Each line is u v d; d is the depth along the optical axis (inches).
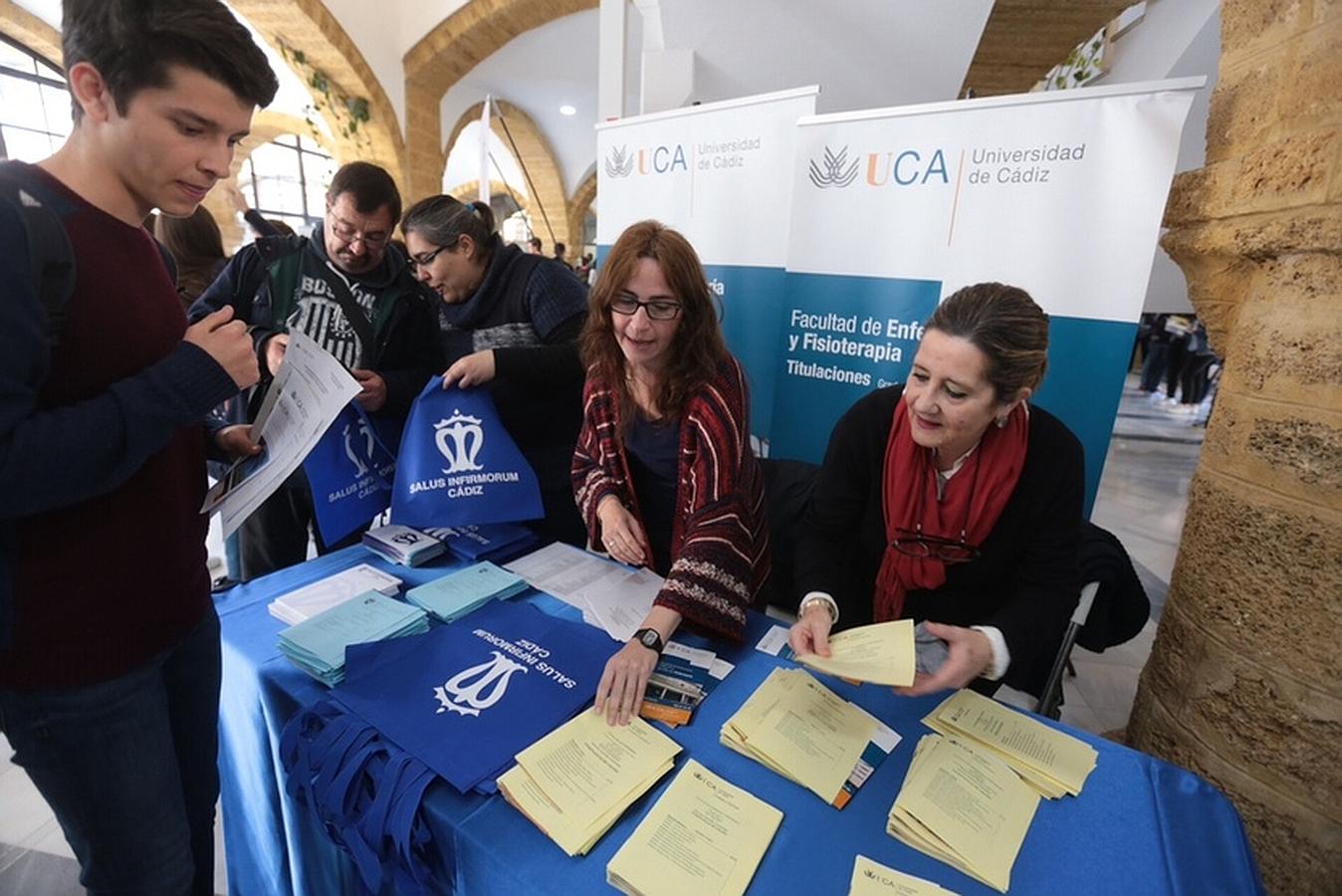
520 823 26.3
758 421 87.4
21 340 21.6
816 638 33.9
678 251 40.2
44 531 25.4
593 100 296.7
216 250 80.6
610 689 32.8
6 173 22.7
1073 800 29.0
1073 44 137.5
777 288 82.5
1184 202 51.1
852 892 24.0
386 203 59.2
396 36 205.5
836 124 70.2
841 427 47.0
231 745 39.9
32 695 26.8
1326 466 39.6
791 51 124.7
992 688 48.2
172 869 31.8
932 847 25.9
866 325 73.2
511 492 50.6
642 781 28.3
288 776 31.5
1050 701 55.6
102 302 25.0
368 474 52.7
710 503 40.2
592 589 44.6
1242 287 47.3
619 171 90.6
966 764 30.3
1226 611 46.4
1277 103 42.1
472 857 25.6
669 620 36.4
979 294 36.2
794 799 28.3
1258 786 44.9
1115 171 58.3
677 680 35.3
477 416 51.9
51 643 26.4
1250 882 25.2
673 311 40.3
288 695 34.1
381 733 30.4
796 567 45.5
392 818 26.9
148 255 28.0
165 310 28.6
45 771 28.4
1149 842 26.9
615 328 42.7
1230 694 46.3
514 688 33.8
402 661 35.4
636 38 157.3
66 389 24.7
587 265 289.9
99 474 23.9
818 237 74.0
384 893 31.5
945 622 46.8
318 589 43.7
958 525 42.4
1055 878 25.2
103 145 24.3
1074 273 61.6
